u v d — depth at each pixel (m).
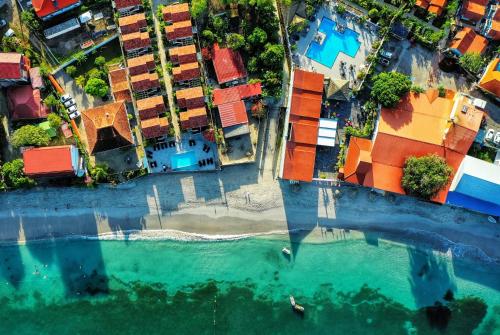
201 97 61.81
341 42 65.75
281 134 65.94
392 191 63.78
